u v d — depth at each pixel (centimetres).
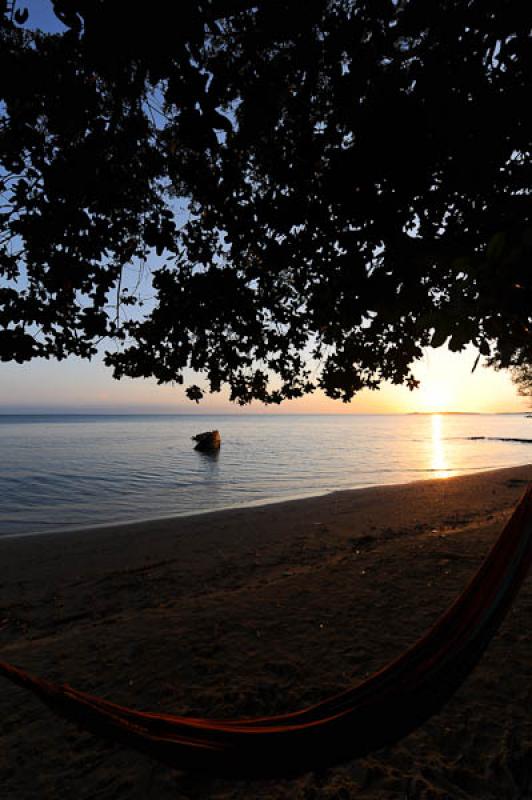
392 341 468
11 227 332
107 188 321
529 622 523
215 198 353
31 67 250
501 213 242
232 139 341
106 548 1154
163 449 4659
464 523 1238
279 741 146
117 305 419
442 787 308
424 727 367
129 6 192
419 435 7681
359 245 290
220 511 1634
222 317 421
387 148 249
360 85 257
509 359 162
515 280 141
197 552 1075
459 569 740
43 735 386
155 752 154
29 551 1148
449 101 237
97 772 341
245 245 362
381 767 329
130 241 422
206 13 216
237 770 149
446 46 235
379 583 700
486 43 232
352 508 1597
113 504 1905
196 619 599
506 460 3666
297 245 347
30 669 493
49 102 271
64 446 5034
